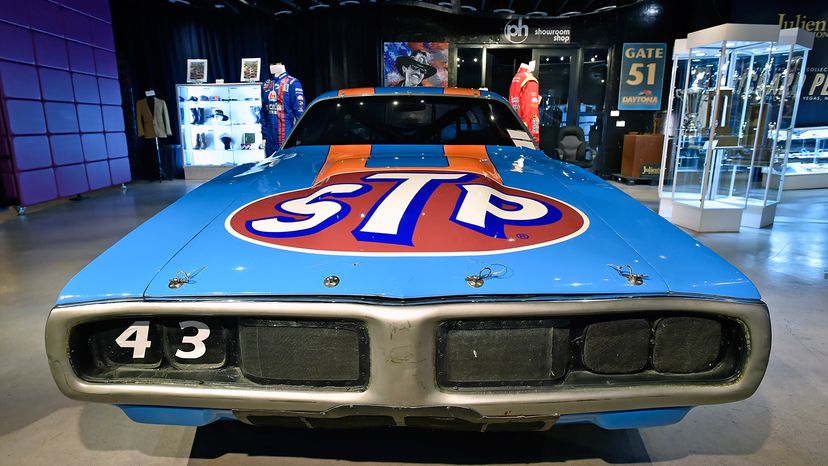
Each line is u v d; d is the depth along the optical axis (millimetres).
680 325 952
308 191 1371
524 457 1304
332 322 925
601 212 1235
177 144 7746
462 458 1295
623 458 1308
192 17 7398
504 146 1978
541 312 894
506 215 1182
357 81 7293
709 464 1287
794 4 6551
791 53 3930
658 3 7047
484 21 7145
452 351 928
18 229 4199
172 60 7422
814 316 2279
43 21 5266
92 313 914
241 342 956
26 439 1394
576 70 7348
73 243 3684
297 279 930
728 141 4219
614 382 957
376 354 900
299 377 955
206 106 7371
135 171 7844
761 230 4145
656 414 1017
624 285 928
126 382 949
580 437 1396
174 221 1193
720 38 3822
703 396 957
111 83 6457
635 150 6953
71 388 942
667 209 4738
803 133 6641
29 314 2316
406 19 7105
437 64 7254
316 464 1277
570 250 1028
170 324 962
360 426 1005
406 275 929
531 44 7211
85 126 5914
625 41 7168
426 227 1098
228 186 1456
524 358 943
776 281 2777
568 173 1621
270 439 1388
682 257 1025
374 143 2002
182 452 1336
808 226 4309
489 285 910
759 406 1558
